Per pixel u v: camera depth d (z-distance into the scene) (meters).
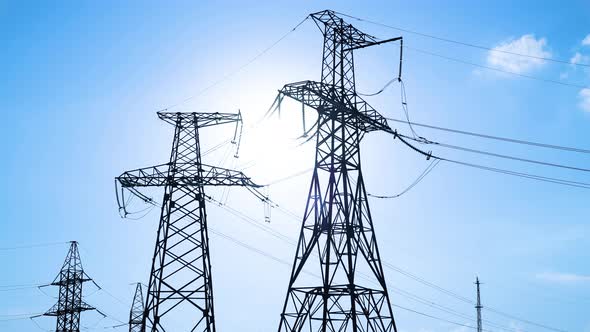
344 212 49.44
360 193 51.31
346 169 50.66
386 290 49.81
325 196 49.91
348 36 53.50
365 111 52.56
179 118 61.31
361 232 50.41
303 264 49.38
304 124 51.62
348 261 47.78
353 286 46.97
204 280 57.81
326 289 46.94
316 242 49.16
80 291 84.00
